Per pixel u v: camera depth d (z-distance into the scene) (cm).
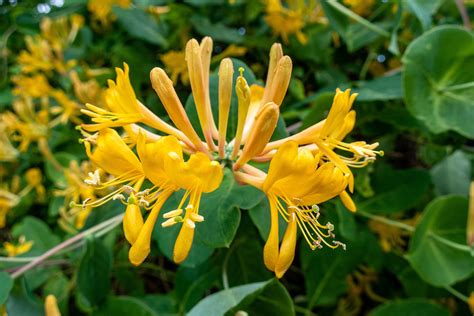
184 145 16
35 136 27
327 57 26
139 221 14
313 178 14
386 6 24
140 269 25
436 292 23
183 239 13
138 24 24
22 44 33
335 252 22
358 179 22
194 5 25
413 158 27
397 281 26
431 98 20
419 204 25
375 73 27
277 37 26
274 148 15
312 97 22
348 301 26
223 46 26
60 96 26
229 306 17
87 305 20
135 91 24
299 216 14
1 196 28
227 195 16
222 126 16
